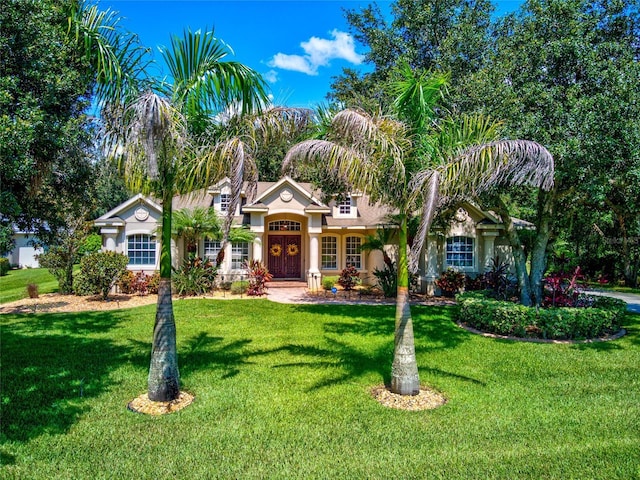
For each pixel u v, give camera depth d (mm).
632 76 9664
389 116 6621
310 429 5582
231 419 5863
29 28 6582
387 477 4496
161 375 6391
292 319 12844
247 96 6918
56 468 4605
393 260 20031
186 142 6012
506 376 7762
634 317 13930
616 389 7148
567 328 10492
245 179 6609
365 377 7629
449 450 5066
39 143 7090
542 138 10500
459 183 6352
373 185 6527
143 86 6680
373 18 17078
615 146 9492
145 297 17000
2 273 29781
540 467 4691
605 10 11750
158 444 5156
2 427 5539
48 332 10984
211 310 14109
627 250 24234
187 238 18500
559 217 17281
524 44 12125
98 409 6160
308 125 6961
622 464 4758
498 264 18453
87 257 17078
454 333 11266
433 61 13953
